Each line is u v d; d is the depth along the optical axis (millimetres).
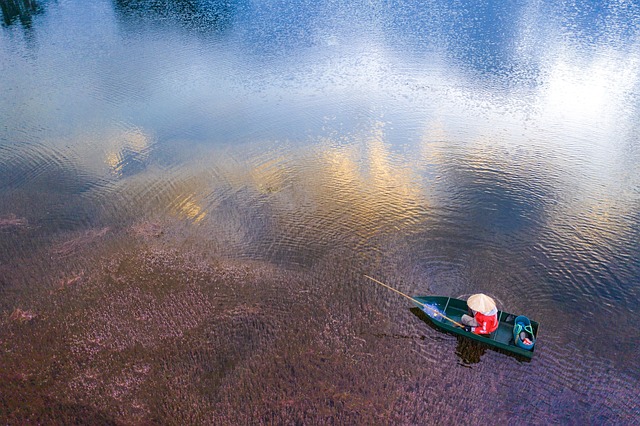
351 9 44156
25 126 27094
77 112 28406
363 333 14586
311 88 30266
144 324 15320
